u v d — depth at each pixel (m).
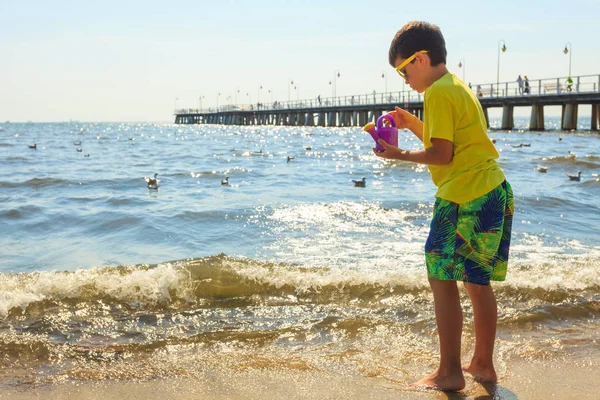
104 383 2.61
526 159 17.02
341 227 6.82
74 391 2.52
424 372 2.74
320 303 3.82
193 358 2.91
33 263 5.35
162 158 21.61
